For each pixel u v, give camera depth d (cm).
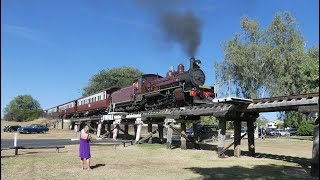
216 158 1852
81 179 1209
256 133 4541
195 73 2561
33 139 3541
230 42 4638
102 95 4284
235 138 1925
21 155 1984
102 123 3941
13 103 11000
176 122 2355
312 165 1260
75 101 5503
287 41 4500
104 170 1413
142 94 3216
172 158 1845
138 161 1719
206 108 2034
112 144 2714
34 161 1695
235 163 1642
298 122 5494
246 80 4531
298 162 1684
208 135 4044
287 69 4456
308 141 3666
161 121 2902
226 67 4634
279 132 5900
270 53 4400
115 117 3453
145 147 2495
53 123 6588
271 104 1546
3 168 1467
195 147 2430
